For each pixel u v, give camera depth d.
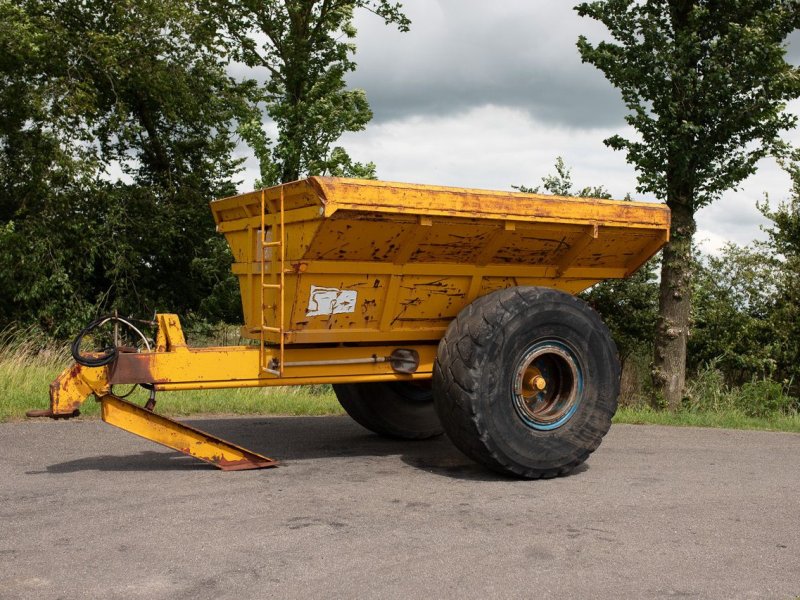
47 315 19.39
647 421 10.08
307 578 4.09
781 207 18.80
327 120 20.02
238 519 5.04
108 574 4.12
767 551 4.67
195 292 23.30
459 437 6.25
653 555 4.55
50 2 20.50
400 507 5.41
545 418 6.44
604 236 7.03
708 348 18.20
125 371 5.88
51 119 18.73
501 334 6.22
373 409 7.91
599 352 6.73
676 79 13.91
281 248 6.07
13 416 8.46
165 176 23.30
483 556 4.46
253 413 9.62
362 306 6.47
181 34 21.23
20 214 20.00
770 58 13.29
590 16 14.78
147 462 6.63
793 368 17.81
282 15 20.81
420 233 6.20
